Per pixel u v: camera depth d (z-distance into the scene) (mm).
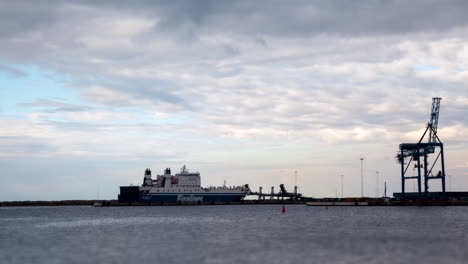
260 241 82938
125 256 67000
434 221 129500
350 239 84750
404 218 144500
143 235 96312
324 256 65438
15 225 135750
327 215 168875
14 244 83312
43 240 89312
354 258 63688
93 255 68375
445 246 74500
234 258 64500
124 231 106625
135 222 139500
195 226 119750
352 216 159375
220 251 70812
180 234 97625
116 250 73125
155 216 173250
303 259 63312
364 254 66812
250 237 89875
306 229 106688
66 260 64625
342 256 65312
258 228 111062
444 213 173375
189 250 72062
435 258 63250
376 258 63562
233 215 175750
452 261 61062
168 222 137375
